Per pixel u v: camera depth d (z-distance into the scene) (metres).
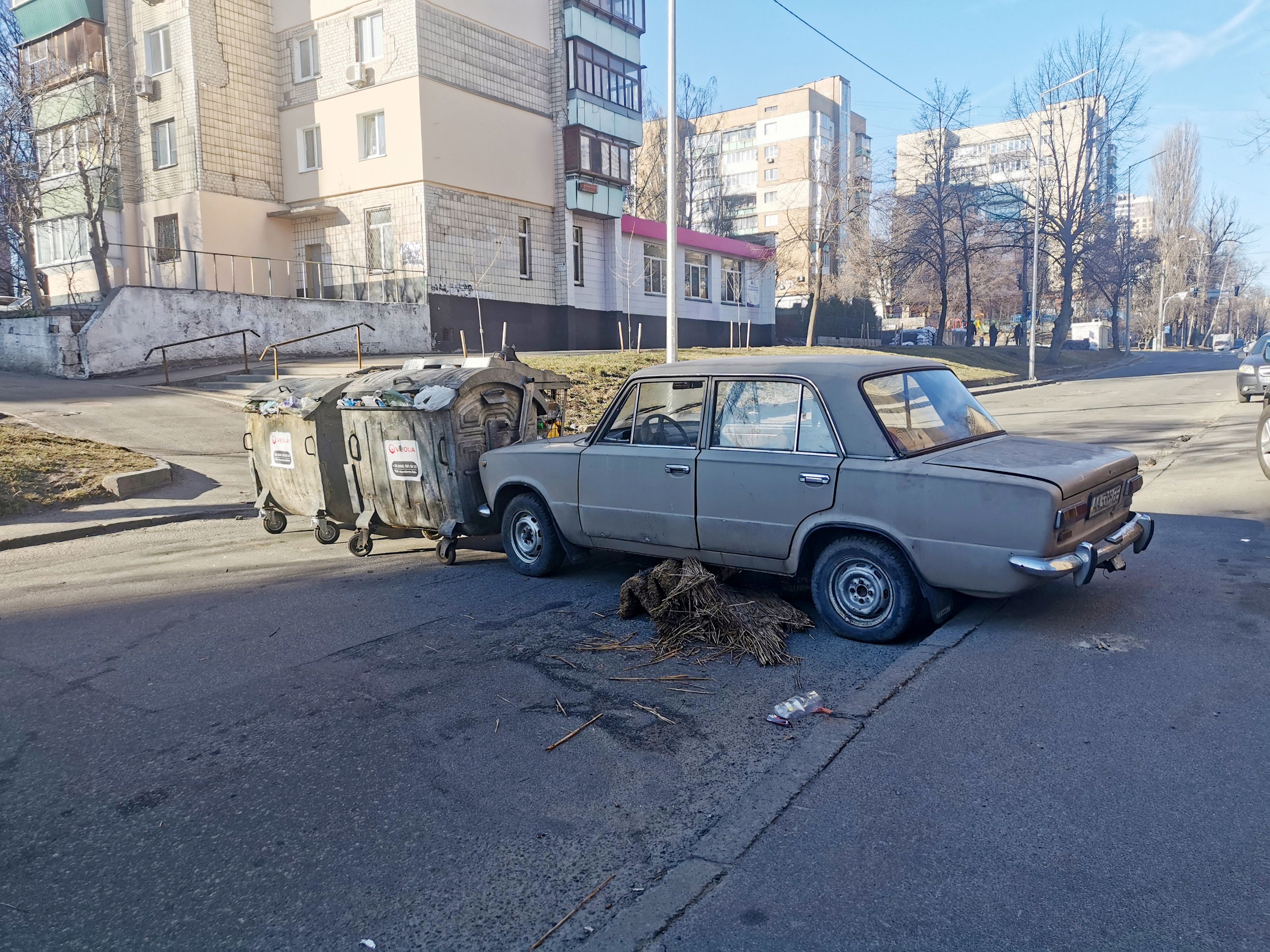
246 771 3.89
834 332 49.06
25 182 25.50
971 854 2.96
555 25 29.17
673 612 5.38
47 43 28.97
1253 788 3.27
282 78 28.12
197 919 2.85
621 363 21.94
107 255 27.02
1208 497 8.77
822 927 2.64
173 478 11.93
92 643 5.82
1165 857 2.89
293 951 2.68
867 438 5.07
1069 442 5.64
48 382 19.28
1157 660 4.52
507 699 4.58
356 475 8.14
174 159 27.55
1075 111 46.91
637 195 50.56
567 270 29.84
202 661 5.38
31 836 3.42
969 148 89.94
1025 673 4.43
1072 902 2.69
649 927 2.69
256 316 22.61
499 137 27.59
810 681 4.63
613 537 6.34
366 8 25.78
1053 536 4.50
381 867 3.11
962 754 3.65
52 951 2.72
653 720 4.25
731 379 5.72
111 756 4.11
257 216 27.84
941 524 4.75
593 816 3.39
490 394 7.76
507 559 7.80
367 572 7.53
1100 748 3.63
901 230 49.25
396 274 26.20
